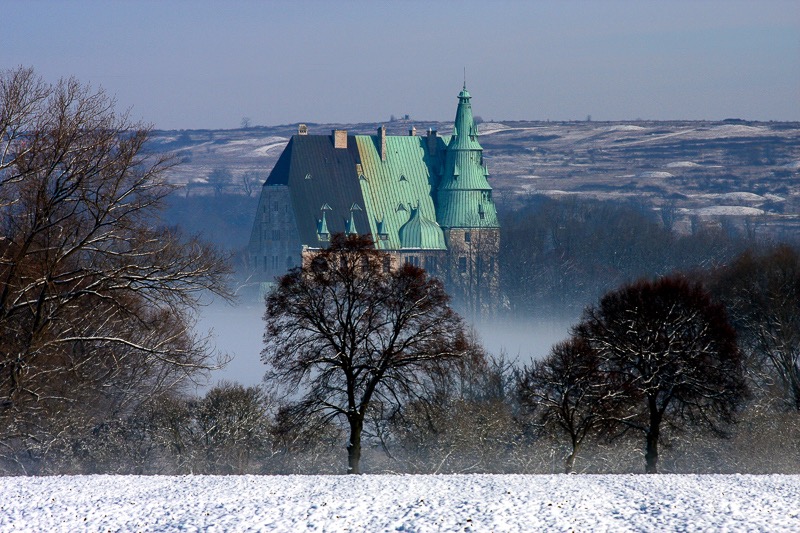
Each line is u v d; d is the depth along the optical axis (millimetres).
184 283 115062
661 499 72000
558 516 65812
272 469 141000
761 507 68938
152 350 114000
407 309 130500
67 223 112188
